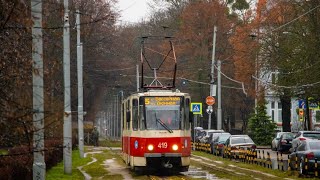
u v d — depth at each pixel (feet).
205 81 296.30
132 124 120.67
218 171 128.16
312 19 192.44
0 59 43.32
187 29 287.07
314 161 115.85
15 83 43.50
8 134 42.29
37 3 45.37
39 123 44.62
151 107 117.80
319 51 191.31
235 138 184.24
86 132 305.94
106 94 411.75
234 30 295.69
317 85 191.31
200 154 209.97
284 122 271.90
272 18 246.06
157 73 310.65
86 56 274.98
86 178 111.45
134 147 118.11
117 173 124.26
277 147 225.56
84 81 279.90
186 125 118.52
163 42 308.60
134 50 334.65
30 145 43.91
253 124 297.74
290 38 214.48
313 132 168.35
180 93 119.55
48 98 47.83
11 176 70.54
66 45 106.52
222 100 327.47
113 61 307.37
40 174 75.05
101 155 197.26
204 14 285.23
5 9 41.98
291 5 213.05
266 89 260.01
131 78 339.16
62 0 50.67
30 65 44.29
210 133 233.14
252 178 110.63
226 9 294.46
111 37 287.89
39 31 47.83
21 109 42.55
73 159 173.47
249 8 299.38
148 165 116.78
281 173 123.65
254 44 252.21
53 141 106.22
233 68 299.58
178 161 116.98
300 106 239.91
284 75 222.28
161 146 115.96
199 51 286.05
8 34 43.88
